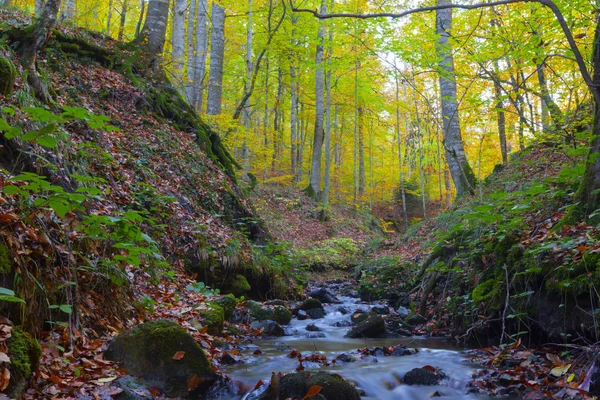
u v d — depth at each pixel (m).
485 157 19.06
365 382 3.89
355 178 25.56
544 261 4.58
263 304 7.71
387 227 29.11
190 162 9.62
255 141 22.11
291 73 23.48
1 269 2.98
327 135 21.94
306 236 17.14
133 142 8.46
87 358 3.51
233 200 10.20
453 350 5.14
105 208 5.70
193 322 5.06
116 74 10.01
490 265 5.73
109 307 4.25
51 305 3.36
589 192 4.74
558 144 9.08
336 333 6.38
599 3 5.53
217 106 14.70
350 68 24.12
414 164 28.34
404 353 4.95
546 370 3.83
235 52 21.47
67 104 7.56
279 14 17.86
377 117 29.66
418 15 8.51
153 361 3.53
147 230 6.58
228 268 7.80
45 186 2.90
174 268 6.73
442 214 12.27
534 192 5.26
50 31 6.69
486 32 7.11
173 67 13.01
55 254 3.68
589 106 8.72
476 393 3.68
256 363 4.46
